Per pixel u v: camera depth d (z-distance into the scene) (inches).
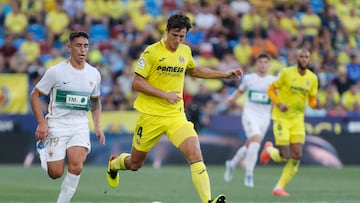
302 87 1397.6
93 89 959.0
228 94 2363.4
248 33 2694.4
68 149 933.2
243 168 2100.1
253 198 1282.0
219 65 2454.5
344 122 2246.6
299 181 1692.9
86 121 954.7
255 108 1610.5
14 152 2084.2
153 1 2726.4
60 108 940.0
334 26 2847.0
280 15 2797.7
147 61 953.5
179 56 962.7
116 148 2095.2
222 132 2171.5
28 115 2101.4
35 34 2532.0
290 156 1396.4
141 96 981.8
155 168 2017.7
